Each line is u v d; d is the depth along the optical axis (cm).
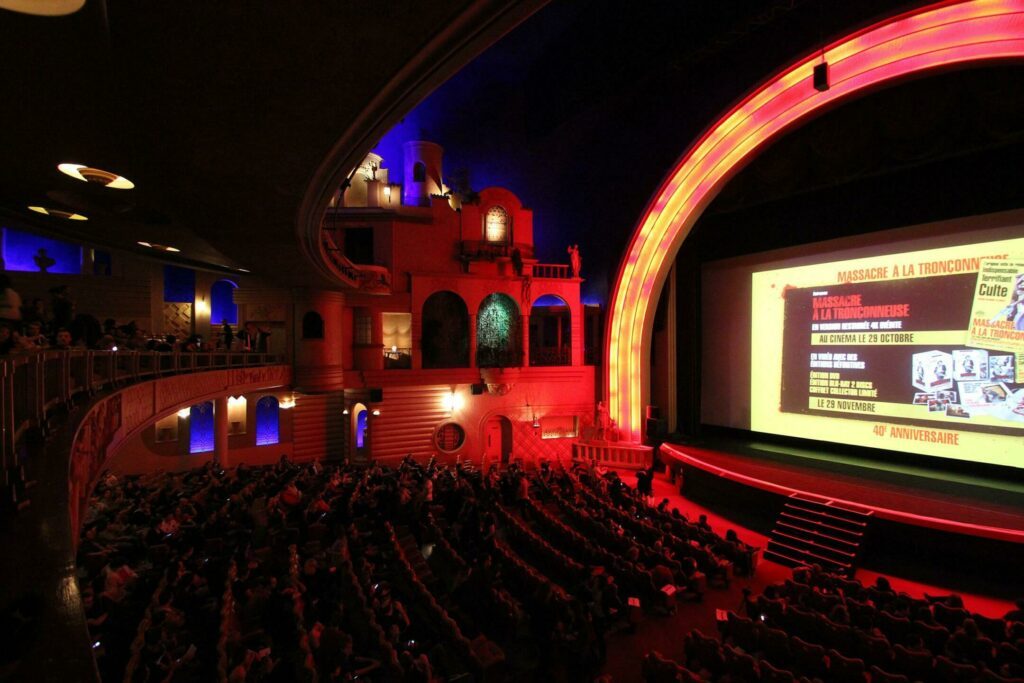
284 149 793
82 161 865
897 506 1574
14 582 328
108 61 548
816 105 1853
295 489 1616
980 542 1385
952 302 1805
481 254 2822
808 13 1884
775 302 2350
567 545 1553
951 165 1803
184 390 1497
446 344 2867
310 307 2405
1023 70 1472
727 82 2248
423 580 1370
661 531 1538
